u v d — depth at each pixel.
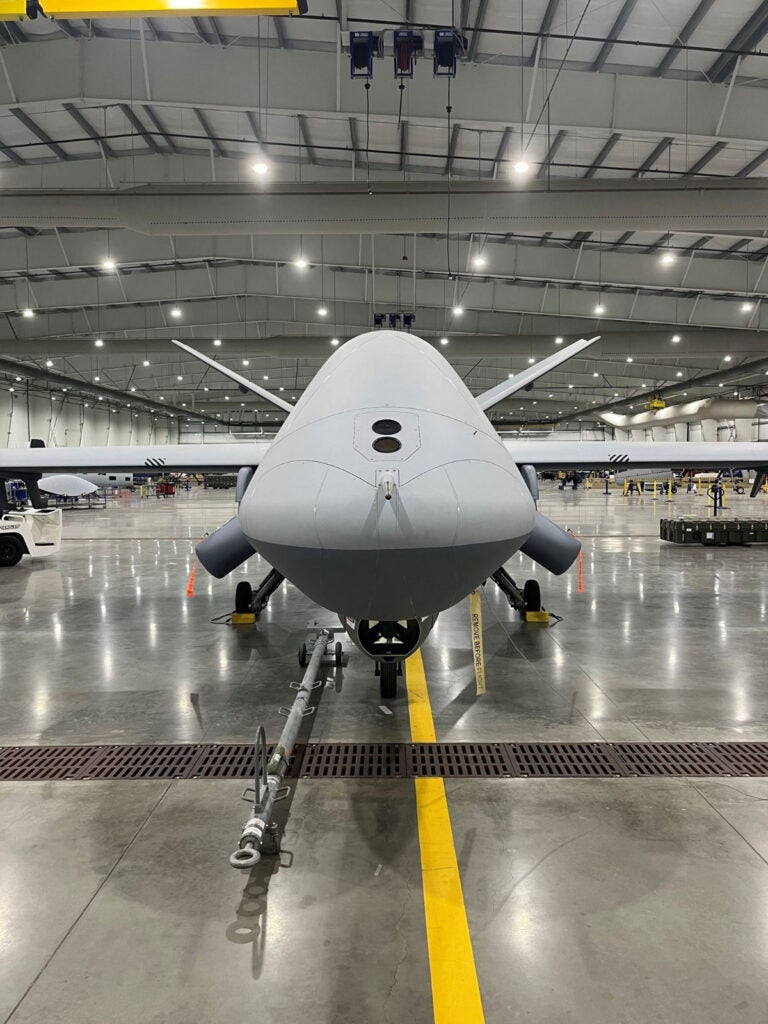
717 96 10.78
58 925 2.77
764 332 26.45
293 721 4.19
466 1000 2.37
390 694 5.59
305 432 3.75
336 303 26.59
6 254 19.34
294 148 14.65
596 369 39.50
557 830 3.50
